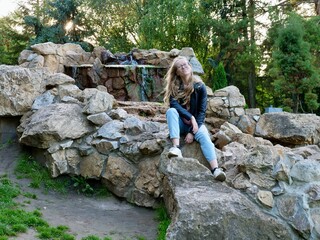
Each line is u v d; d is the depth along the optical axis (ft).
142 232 13.05
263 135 19.19
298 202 11.44
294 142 18.62
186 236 10.18
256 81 63.41
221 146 17.01
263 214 11.23
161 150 15.69
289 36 38.17
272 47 55.42
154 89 31.71
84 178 16.94
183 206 10.59
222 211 10.66
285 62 38.29
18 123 20.31
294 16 43.42
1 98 19.57
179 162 12.45
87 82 30.17
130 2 65.31
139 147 16.11
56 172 16.74
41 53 27.30
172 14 53.78
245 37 57.16
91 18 65.57
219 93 20.44
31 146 17.95
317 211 11.35
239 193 11.53
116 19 68.23
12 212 12.69
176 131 13.39
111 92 30.81
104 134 17.04
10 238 10.89
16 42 63.26
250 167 12.13
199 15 55.42
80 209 14.92
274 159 12.07
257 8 59.16
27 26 62.44
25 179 16.56
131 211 15.38
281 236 11.05
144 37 57.57
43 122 16.99
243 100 20.34
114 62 33.71
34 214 13.20
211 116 20.34
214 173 12.16
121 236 12.49
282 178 11.79
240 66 56.13
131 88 30.99
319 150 14.52
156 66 32.12
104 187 16.87
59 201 15.44
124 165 16.44
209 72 61.26
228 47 56.03
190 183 11.93
